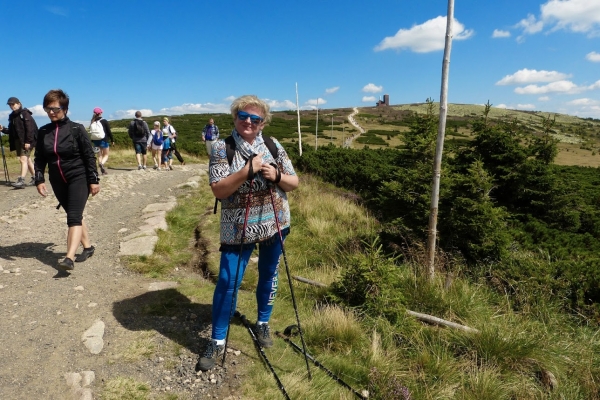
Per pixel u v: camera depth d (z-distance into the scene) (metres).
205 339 3.07
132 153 16.39
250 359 2.84
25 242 4.95
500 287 4.41
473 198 5.00
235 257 2.72
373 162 13.09
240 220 2.64
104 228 5.82
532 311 4.02
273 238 2.78
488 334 3.32
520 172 6.71
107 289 3.82
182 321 3.30
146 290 3.85
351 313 3.54
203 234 6.03
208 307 3.58
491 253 4.90
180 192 8.99
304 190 9.61
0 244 4.80
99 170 11.62
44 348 2.80
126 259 4.66
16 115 7.96
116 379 2.53
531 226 6.14
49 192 7.79
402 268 4.57
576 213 6.75
